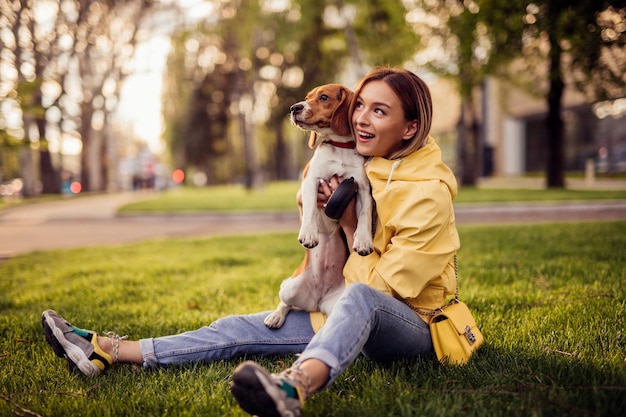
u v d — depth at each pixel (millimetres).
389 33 17812
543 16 5172
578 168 25188
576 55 6301
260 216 12117
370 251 2264
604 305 3096
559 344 2447
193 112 37969
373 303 1933
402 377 2100
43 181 23672
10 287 4691
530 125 28969
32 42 7930
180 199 17734
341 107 2488
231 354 2400
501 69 13141
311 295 2438
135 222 12109
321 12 20875
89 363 2262
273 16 20141
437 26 11922
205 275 4965
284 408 1584
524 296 3471
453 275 2260
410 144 2236
